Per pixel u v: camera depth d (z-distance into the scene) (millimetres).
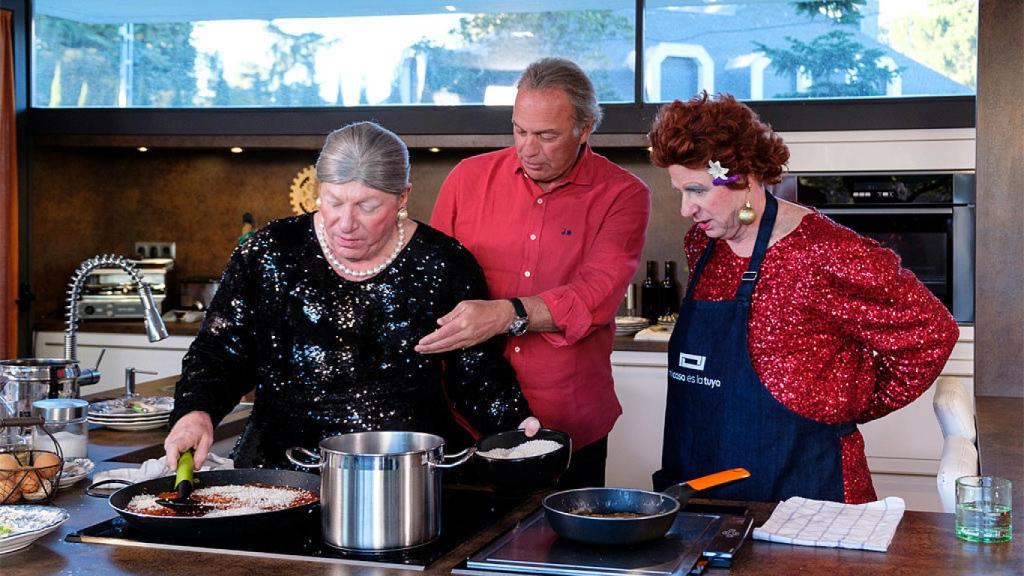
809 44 4543
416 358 2133
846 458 2121
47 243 5402
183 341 5039
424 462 1601
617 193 2568
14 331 5148
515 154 2621
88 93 5270
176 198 5703
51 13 5258
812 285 2080
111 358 5121
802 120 4512
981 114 3289
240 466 2152
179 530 1594
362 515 1563
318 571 1491
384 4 4945
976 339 3383
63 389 2367
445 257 2170
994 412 3053
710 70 4652
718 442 2166
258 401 2182
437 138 4906
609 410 2676
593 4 4738
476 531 1697
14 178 5145
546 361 2531
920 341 2070
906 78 4469
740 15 4605
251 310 2145
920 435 4332
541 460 1870
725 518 1728
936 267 4430
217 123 5117
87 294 5316
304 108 5047
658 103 4703
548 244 2553
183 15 5148
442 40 4910
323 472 1613
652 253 5172
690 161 2070
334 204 1976
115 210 5742
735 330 2141
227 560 1537
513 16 4828
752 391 2123
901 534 1658
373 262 2123
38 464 1895
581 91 2408
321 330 2102
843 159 4480
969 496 1627
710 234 2152
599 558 1511
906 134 4414
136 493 1782
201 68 5164
